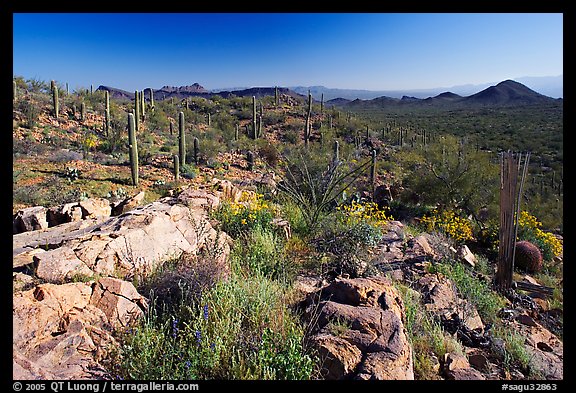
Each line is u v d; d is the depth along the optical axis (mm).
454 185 12906
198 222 5742
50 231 5660
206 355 2684
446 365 3408
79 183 13945
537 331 5191
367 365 2680
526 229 10641
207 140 24578
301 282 4812
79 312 3016
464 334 4297
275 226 6508
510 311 5738
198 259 4133
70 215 7098
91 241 4242
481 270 8008
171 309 3457
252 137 33969
